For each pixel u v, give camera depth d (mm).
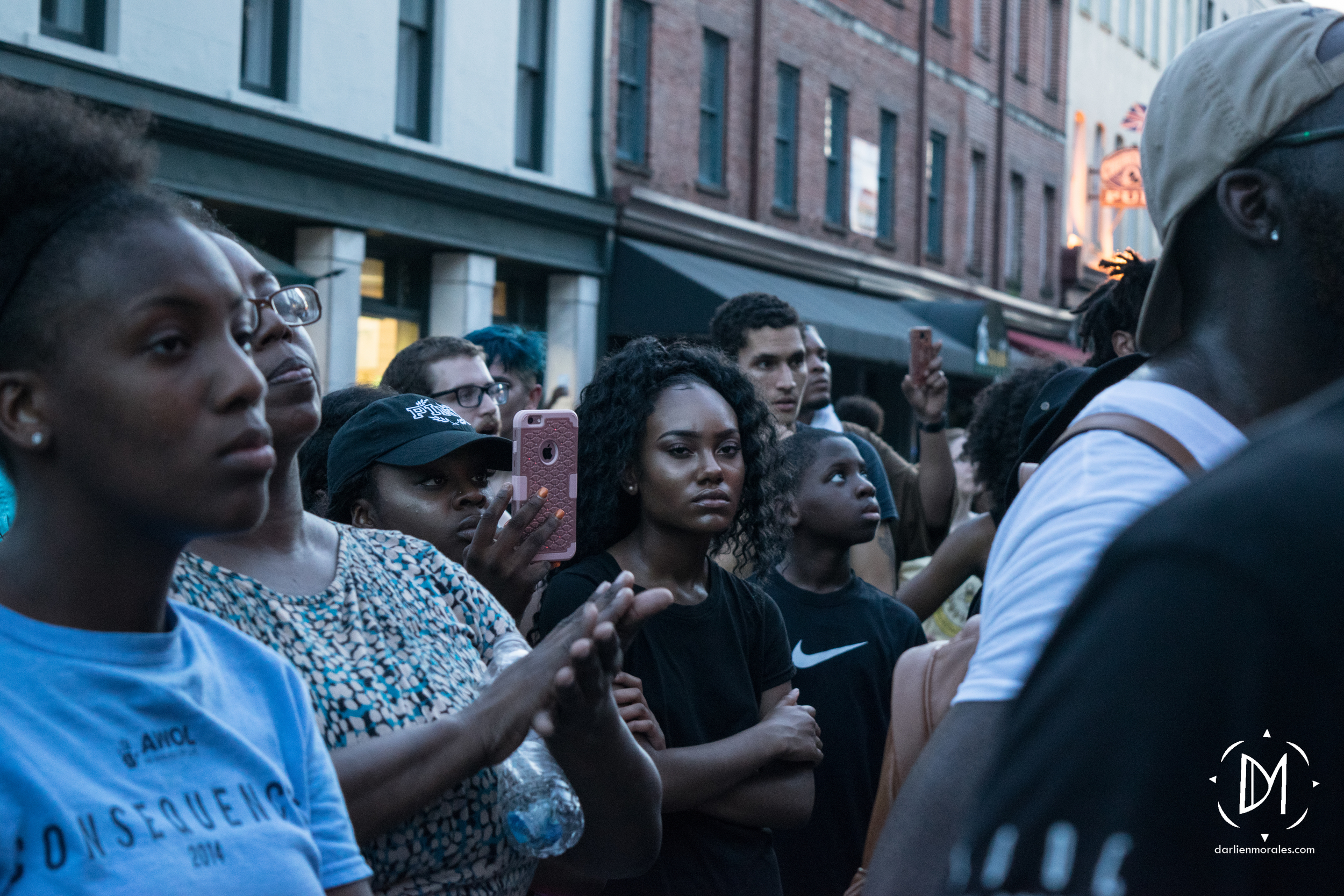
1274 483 648
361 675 1808
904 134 20328
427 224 12086
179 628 1316
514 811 1842
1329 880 611
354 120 11289
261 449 1199
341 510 2885
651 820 1951
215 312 1186
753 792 2592
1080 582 1045
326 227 11195
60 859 1120
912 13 20359
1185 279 1320
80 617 1218
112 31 9312
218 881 1186
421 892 1784
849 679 3297
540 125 13586
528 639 2883
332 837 1425
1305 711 613
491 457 2885
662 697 2588
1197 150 1255
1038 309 25062
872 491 3531
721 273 15219
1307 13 1222
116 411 1152
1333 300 1205
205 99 9836
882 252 19766
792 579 3525
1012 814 675
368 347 12180
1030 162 24906
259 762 1285
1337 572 617
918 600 4074
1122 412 1181
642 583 2727
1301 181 1194
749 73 16562
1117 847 632
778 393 4816
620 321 14453
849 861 3195
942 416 5285
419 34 12203
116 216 1178
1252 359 1249
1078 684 667
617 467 2766
